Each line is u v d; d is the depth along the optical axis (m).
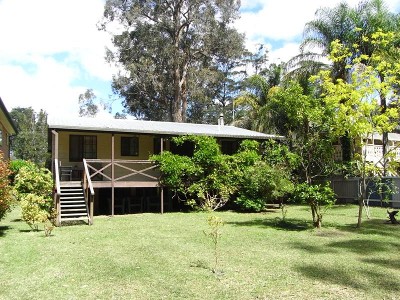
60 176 18.78
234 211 19.19
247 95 32.06
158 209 20.41
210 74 37.88
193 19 37.62
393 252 9.38
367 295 6.20
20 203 13.66
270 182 16.91
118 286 6.69
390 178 19.42
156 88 37.78
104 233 12.48
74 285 6.77
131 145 20.86
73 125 17.08
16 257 8.98
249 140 21.03
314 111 13.00
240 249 9.79
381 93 13.34
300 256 8.95
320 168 13.84
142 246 10.23
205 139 19.47
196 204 19.45
